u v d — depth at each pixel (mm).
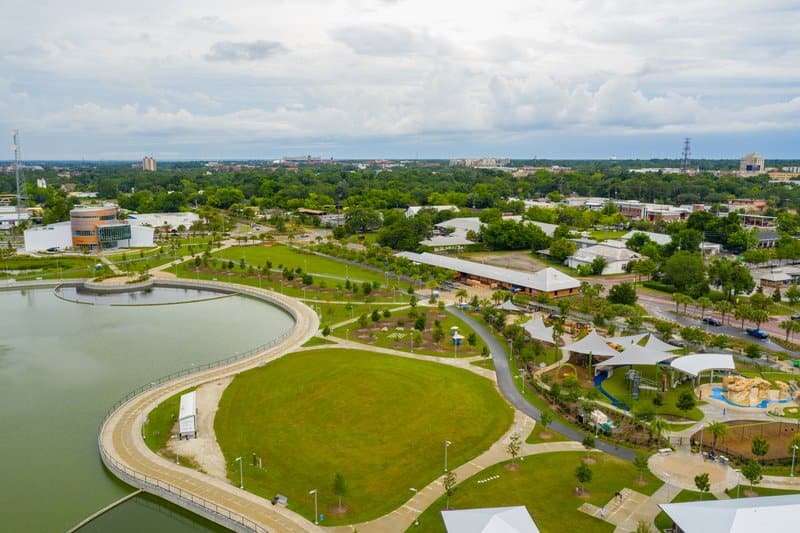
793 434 108188
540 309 193500
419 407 118250
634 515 82688
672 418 115188
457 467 96125
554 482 91438
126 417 114250
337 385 129125
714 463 97500
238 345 164750
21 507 87688
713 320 177125
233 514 82812
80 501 89562
